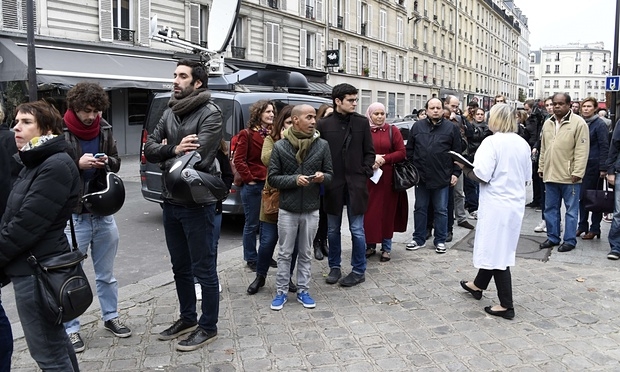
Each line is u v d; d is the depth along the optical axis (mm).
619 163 5918
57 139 2939
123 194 3777
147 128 8508
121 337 4148
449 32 54469
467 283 4988
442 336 4129
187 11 21656
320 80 30891
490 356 3781
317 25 30453
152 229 8250
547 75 144000
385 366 3654
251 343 4031
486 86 71312
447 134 6332
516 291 5090
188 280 4125
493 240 4406
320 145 4719
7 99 14984
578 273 5582
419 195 6570
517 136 4488
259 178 5703
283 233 4668
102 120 4035
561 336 4105
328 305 4809
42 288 2842
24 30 15969
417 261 6164
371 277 5594
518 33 92938
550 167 6391
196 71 3818
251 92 7930
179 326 4156
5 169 3543
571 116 6258
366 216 5863
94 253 4117
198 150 3670
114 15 19031
